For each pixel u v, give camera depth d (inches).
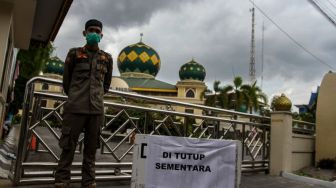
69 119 164.2
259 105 1444.4
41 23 389.4
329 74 470.0
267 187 274.8
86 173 170.4
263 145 350.6
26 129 179.3
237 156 139.6
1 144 337.4
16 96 757.9
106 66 175.6
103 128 216.5
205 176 137.4
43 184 184.1
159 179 136.6
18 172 176.6
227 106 1421.0
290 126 361.7
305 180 325.7
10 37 309.9
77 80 167.6
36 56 792.3
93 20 172.7
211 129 284.5
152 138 138.7
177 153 138.3
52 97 189.8
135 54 2337.6
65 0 308.7
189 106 262.2
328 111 457.7
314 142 461.4
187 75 2249.0
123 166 222.5
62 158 166.9
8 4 254.4
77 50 170.6
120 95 219.0
